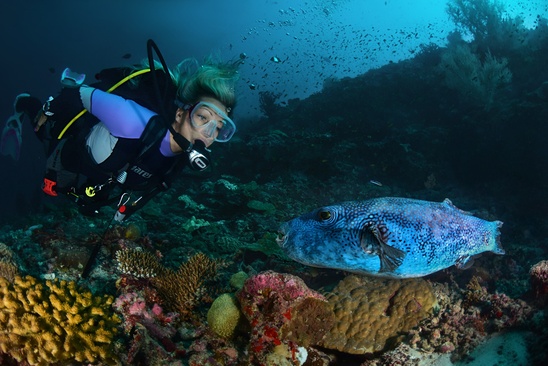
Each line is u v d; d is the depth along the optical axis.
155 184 0.90
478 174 3.04
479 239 0.87
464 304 0.98
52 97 0.90
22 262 1.07
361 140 3.56
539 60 3.34
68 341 0.69
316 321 0.83
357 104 4.06
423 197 2.89
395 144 3.28
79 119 0.89
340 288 0.96
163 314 0.93
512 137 2.81
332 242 0.81
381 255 0.78
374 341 0.87
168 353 0.81
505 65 3.40
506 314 0.88
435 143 3.27
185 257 1.47
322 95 4.63
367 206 0.82
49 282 0.75
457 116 3.39
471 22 4.15
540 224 2.40
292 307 0.79
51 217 2.03
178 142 0.82
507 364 0.75
